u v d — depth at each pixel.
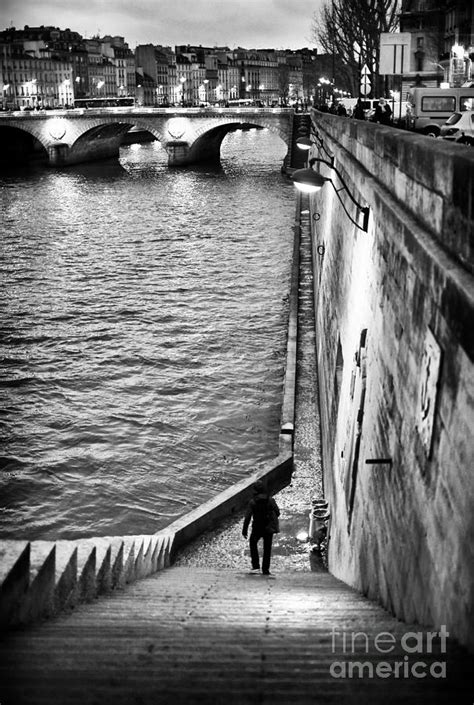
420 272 7.50
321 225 34.97
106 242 62.91
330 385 18.91
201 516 18.59
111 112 121.38
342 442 14.55
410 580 7.24
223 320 40.91
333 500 15.94
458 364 6.04
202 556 17.67
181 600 8.79
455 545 5.80
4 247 61.25
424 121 33.38
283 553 17.55
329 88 132.88
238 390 31.33
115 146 142.50
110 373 33.53
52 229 68.88
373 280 11.52
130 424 28.61
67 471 25.53
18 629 6.62
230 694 4.95
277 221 71.06
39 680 5.27
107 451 26.73
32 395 31.39
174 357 35.28
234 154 148.88
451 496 6.05
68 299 45.59
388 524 8.64
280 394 30.83
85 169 121.62
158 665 5.55
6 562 6.71
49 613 7.64
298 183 13.80
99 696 5.00
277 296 45.53
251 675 5.33
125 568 11.27
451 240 6.51
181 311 42.78
